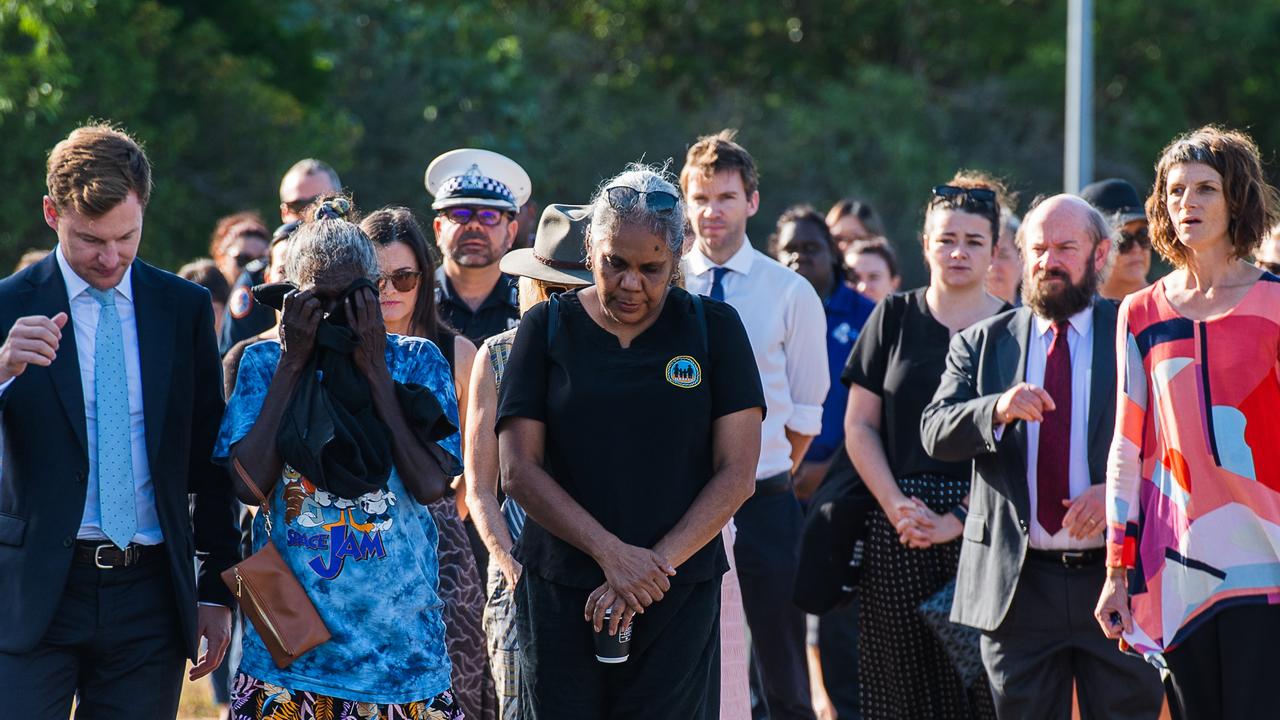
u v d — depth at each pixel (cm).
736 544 1442
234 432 981
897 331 1384
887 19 7744
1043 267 1221
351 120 5525
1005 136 6912
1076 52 4359
